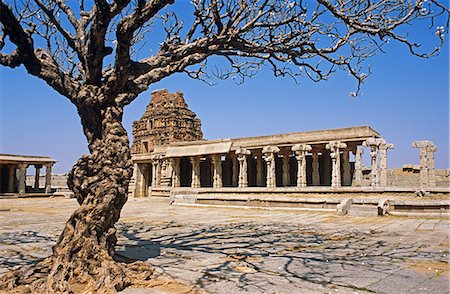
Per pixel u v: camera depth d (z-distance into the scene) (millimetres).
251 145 38062
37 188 52438
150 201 39875
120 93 6891
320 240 11062
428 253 8633
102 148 6469
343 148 33594
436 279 6133
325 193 29531
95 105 6617
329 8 6977
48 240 11172
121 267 5887
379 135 33969
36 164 51812
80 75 8484
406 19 6980
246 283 5824
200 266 7094
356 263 7477
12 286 5242
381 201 19812
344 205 20875
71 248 5688
